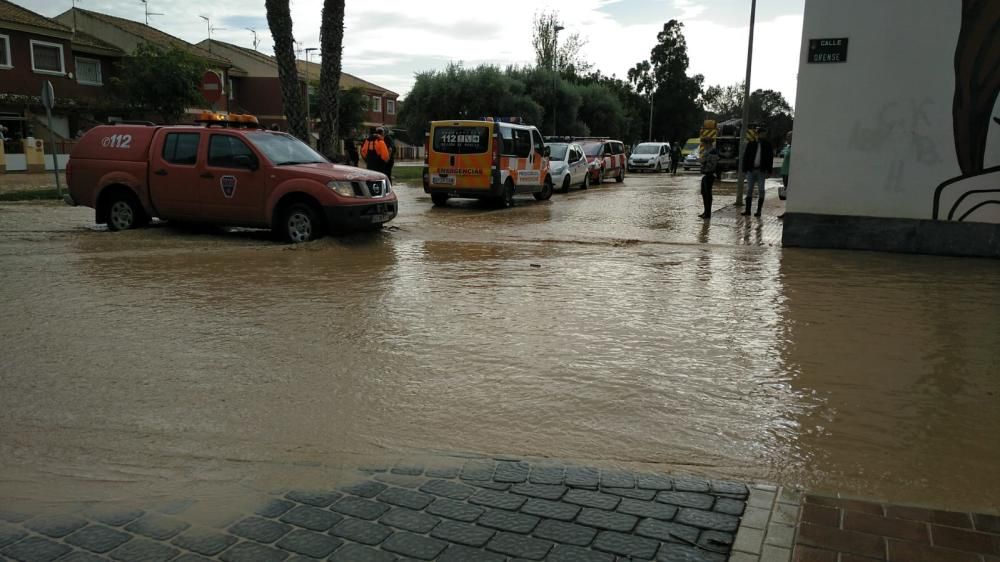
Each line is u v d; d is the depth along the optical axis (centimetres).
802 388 489
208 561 287
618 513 325
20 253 988
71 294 741
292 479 358
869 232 1060
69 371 507
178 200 1157
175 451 388
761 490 348
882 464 379
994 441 409
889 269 927
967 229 1008
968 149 988
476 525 314
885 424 431
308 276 859
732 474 367
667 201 2027
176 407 446
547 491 345
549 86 4825
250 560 288
